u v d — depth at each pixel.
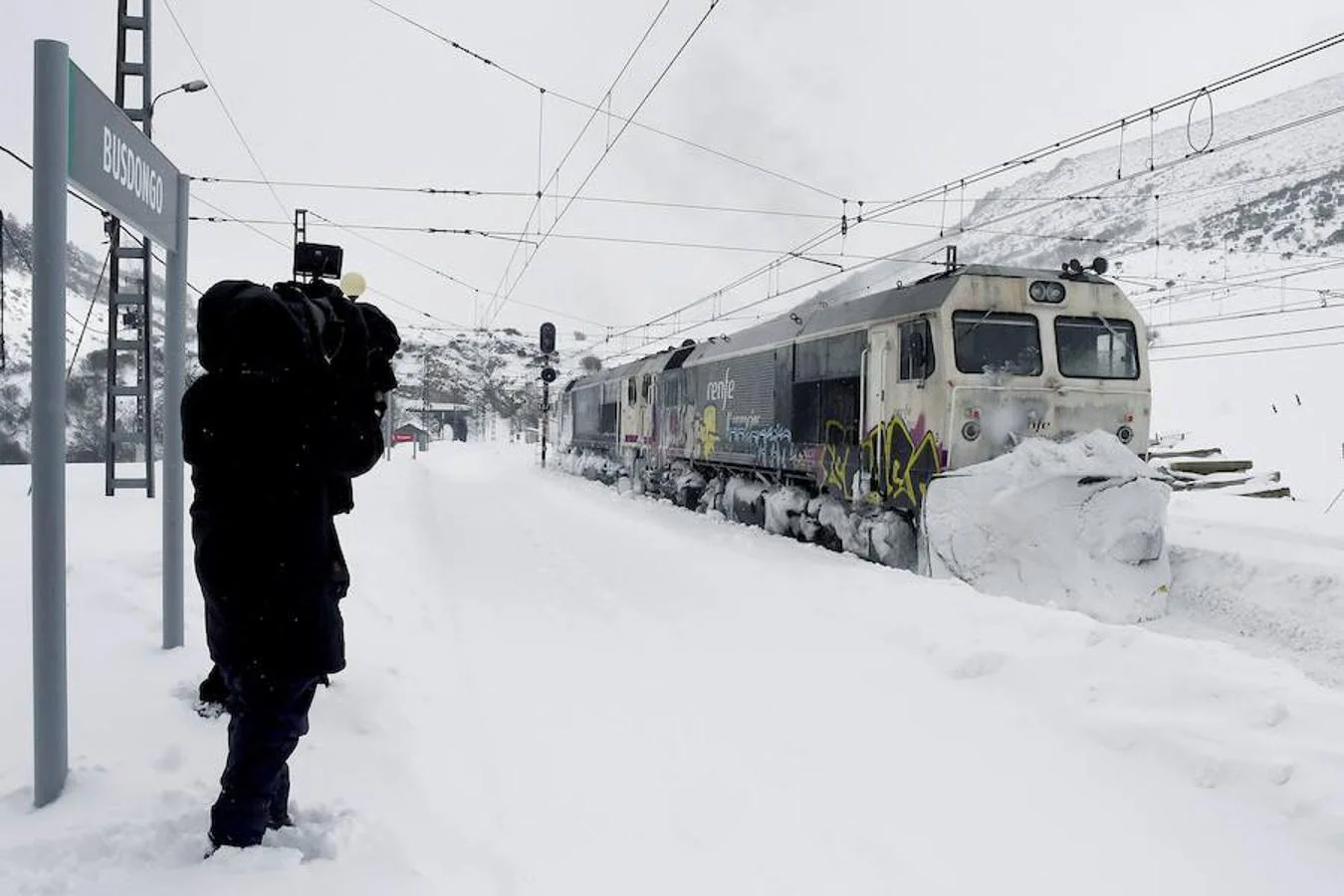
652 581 9.44
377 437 2.88
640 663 6.30
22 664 4.11
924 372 10.33
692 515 17.17
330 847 2.75
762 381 15.12
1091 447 9.20
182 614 4.54
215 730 3.55
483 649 6.57
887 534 10.75
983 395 9.98
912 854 3.57
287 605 2.65
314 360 2.68
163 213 4.19
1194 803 3.88
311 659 2.69
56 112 2.89
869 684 5.72
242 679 2.63
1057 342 10.36
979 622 6.45
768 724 5.05
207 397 2.66
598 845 3.53
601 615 7.87
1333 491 16.94
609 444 26.61
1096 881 3.37
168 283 4.45
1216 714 4.44
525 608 8.15
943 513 9.42
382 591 6.93
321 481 2.74
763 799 4.05
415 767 3.66
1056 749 4.53
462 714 4.68
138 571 6.14
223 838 2.64
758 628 7.30
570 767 4.34
